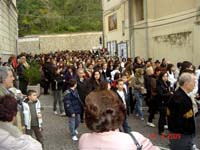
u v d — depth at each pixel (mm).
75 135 10711
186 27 24734
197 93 10492
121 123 2650
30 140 3289
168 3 27547
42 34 71938
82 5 86688
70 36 69812
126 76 13375
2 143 3170
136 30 34188
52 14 84438
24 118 8008
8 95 3570
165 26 28219
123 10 38344
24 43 68625
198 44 23000
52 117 14625
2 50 29000
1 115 3352
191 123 5965
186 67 9625
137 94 13406
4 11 31594
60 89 15195
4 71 5602
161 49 29172
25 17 81312
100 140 2602
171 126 6051
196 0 23062
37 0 84188
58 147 10016
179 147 6012
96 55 37094
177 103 5906
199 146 9133
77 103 10656
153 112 12078
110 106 2623
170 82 13047
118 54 40312
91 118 2621
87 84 12102
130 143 2574
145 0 31000
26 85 18297
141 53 32969
